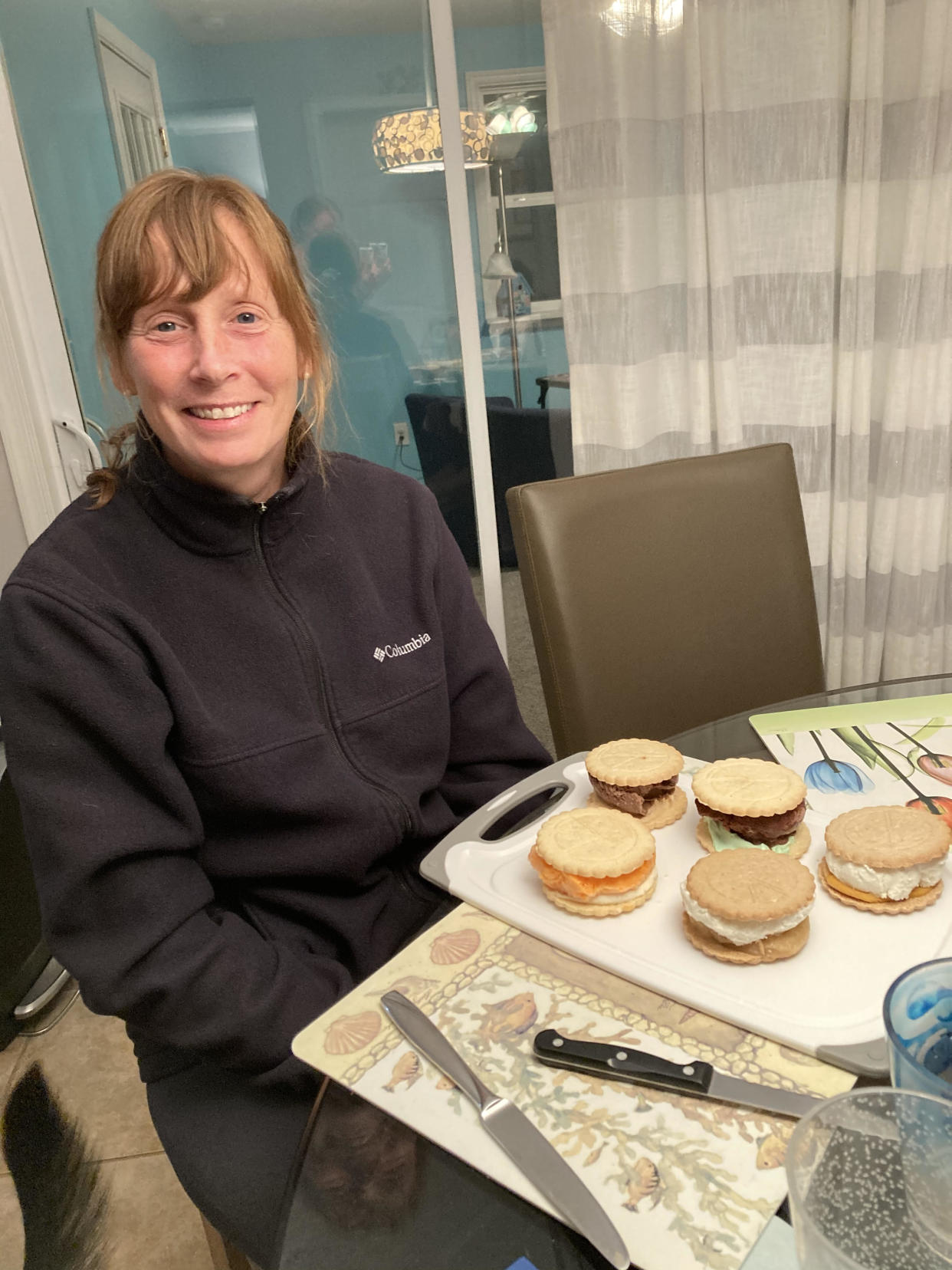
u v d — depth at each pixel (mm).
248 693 1011
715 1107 558
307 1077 854
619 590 1328
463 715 1220
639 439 2229
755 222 2105
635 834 759
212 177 942
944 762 916
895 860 683
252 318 938
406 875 1113
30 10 1976
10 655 891
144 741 906
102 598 920
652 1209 500
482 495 2436
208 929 903
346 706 1072
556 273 2293
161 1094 926
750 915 641
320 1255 519
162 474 973
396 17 2102
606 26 1964
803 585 1432
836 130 2025
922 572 2320
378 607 1107
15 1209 1382
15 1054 1779
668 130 2076
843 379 2189
